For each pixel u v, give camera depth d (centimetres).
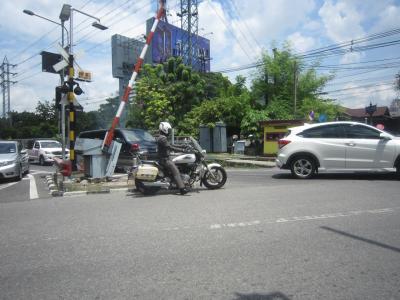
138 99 2719
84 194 952
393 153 1031
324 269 387
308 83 2784
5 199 944
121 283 365
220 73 3281
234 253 443
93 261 430
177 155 919
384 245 461
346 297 324
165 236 523
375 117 4803
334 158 1074
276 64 2702
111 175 1152
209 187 953
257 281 361
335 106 2792
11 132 5325
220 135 2606
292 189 897
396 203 707
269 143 2144
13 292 352
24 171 1638
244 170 1563
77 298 335
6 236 550
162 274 385
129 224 597
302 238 495
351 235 505
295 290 339
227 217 623
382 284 349
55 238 530
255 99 2812
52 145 2525
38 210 748
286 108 2686
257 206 705
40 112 5906
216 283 358
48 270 407
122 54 4375
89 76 1188
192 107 2819
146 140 1584
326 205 697
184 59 3941
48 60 1234
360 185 933
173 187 908
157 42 4000
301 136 1110
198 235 523
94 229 573
